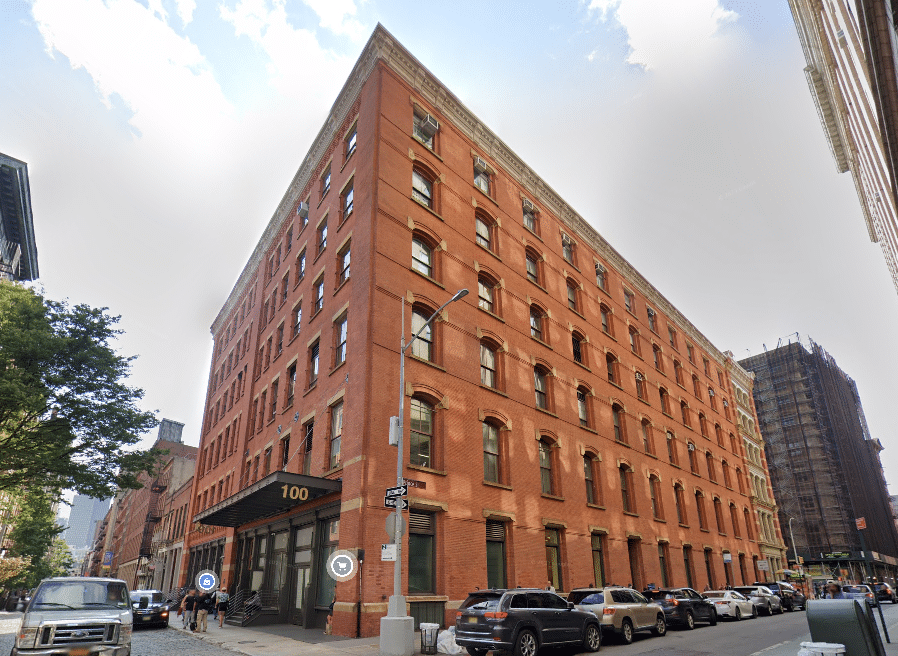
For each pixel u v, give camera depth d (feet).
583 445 93.61
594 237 122.21
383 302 68.18
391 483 61.05
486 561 67.92
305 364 84.48
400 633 43.42
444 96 90.27
